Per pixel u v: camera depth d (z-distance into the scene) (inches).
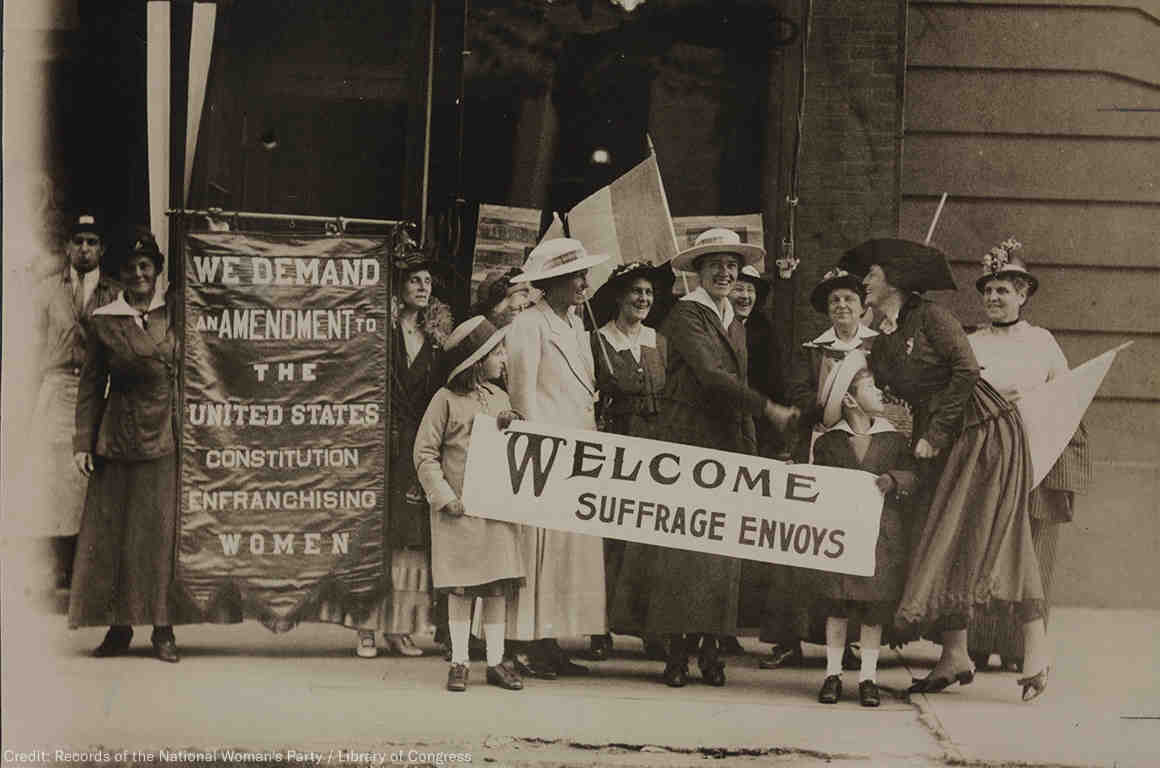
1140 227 452.4
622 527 353.1
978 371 350.0
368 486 370.0
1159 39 454.9
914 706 340.5
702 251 359.3
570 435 352.5
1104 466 450.0
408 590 373.7
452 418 348.5
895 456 351.6
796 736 312.2
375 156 433.7
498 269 430.9
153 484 361.1
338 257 371.6
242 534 366.0
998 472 350.9
